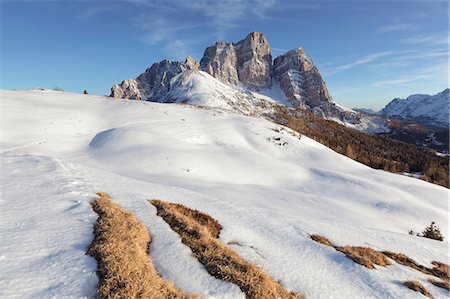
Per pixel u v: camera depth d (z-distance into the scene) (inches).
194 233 592.4
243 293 418.0
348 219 1756.9
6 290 310.5
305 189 2652.6
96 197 681.0
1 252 380.8
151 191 965.2
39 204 580.1
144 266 400.5
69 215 540.4
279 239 741.3
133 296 328.8
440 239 1518.2
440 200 2758.4
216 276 442.6
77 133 3280.0
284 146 4259.4
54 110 3823.8
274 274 544.7
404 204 2400.3
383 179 3376.0
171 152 2741.1
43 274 346.6
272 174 2901.1
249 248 643.5
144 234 527.2
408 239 1039.0
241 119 5044.3
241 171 2805.1
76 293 322.3
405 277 665.6
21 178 768.9
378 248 854.5
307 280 552.4
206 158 2864.2
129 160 2500.0
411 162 7317.9
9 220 486.9
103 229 475.2
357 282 593.3
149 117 4288.9
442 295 618.5
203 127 4247.0
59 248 412.5
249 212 959.0
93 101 4837.6
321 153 4227.4
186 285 409.1
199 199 1015.0
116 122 3892.7
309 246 728.3
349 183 2851.9
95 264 380.2
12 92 4458.7
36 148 2593.5
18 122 3142.2
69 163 1095.0
